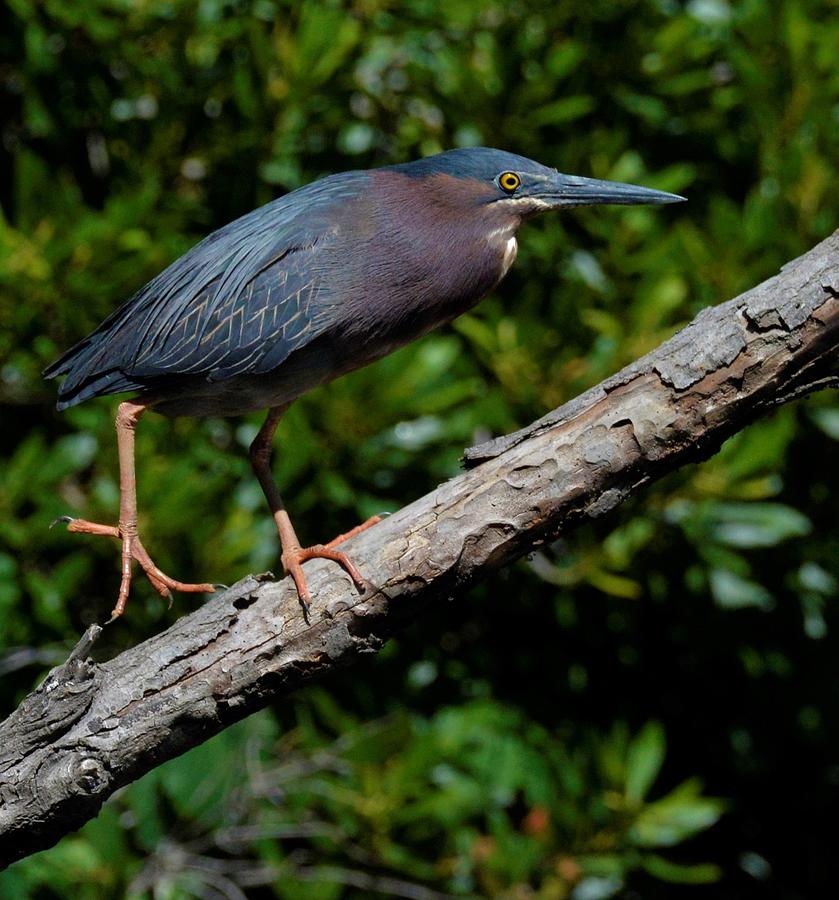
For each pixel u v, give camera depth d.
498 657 11.80
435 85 11.23
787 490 11.56
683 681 12.28
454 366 11.05
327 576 5.99
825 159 11.03
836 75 11.16
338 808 10.70
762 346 5.70
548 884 10.84
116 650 10.77
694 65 11.48
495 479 5.92
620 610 11.51
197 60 11.23
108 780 5.96
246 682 5.98
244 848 10.83
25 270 10.41
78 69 11.23
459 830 11.02
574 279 11.06
